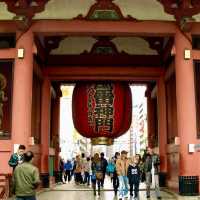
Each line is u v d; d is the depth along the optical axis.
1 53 22.59
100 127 29.19
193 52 22.80
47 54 29.45
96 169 23.62
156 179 21.17
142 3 23.00
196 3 22.28
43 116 28.89
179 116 22.03
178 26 22.73
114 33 23.02
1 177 21.20
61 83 33.88
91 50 29.66
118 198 22.00
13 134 21.48
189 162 21.39
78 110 29.52
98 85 29.52
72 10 22.89
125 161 21.44
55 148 34.22
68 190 27.75
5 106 22.17
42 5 22.70
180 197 20.70
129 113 29.89
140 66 29.59
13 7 22.48
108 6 22.97
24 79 21.86
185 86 22.03
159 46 29.39
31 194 10.30
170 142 27.58
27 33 22.39
